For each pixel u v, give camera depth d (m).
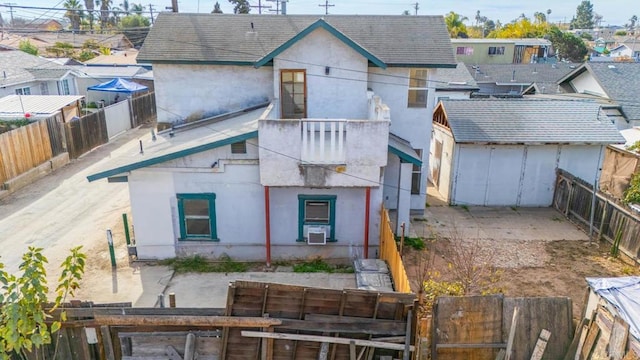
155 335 8.67
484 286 12.32
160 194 13.63
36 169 21.11
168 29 18.50
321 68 15.29
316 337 8.72
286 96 15.62
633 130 24.58
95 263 13.96
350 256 14.37
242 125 14.36
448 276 13.40
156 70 17.39
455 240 15.67
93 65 42.56
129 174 13.39
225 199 13.74
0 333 7.15
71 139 23.73
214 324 8.55
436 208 19.23
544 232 16.80
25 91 31.02
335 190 13.71
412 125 17.73
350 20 19.28
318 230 13.82
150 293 12.48
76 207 18.11
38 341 7.31
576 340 8.91
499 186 19.23
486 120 19.36
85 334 8.48
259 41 17.94
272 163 12.83
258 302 8.66
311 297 8.70
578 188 17.41
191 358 8.69
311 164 12.82
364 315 8.88
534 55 58.53
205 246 14.20
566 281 13.34
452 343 8.80
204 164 13.34
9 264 13.78
